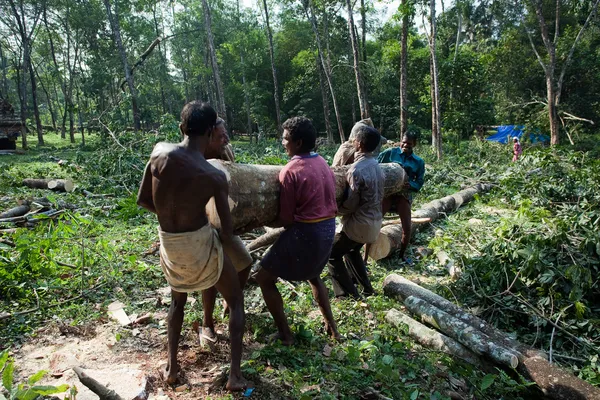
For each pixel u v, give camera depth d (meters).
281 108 38.78
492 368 3.62
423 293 4.56
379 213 4.52
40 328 3.71
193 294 4.44
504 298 4.64
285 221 3.48
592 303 4.73
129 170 10.95
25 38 30.59
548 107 21.78
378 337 3.72
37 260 4.57
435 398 3.07
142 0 32.19
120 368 3.16
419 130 28.42
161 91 43.09
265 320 3.99
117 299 4.36
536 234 5.05
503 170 13.57
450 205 9.55
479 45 34.78
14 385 2.89
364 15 31.67
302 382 3.09
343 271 4.74
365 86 31.14
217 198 2.71
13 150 25.08
